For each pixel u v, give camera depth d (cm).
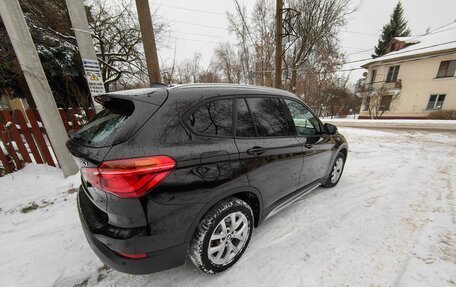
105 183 130
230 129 180
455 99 1741
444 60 1755
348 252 205
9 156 372
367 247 211
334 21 1697
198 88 174
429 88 1858
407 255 200
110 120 162
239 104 193
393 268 185
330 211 279
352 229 241
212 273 179
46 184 357
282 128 232
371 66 2211
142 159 129
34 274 187
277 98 237
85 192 178
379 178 399
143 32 436
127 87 1166
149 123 140
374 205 295
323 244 216
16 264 199
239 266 190
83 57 363
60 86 842
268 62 1379
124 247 133
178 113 152
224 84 198
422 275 177
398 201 307
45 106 346
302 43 1733
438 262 191
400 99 2028
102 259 144
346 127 1298
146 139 136
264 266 190
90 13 951
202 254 164
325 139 300
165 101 152
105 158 128
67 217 276
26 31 321
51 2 777
